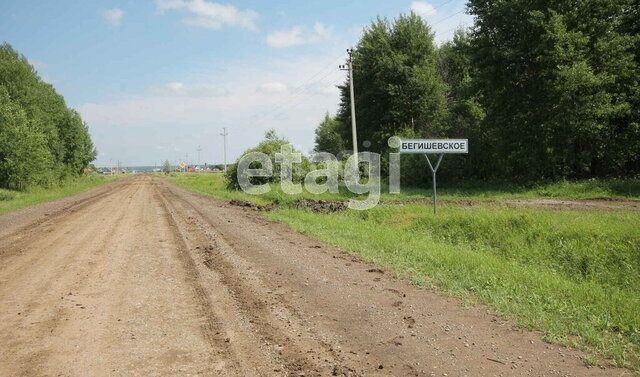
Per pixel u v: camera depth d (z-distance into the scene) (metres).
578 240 9.69
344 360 4.60
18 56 53.59
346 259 9.56
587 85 23.75
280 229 14.24
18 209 22.25
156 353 4.78
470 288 7.20
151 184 55.56
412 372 4.32
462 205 18.92
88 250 10.67
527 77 28.27
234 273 8.33
